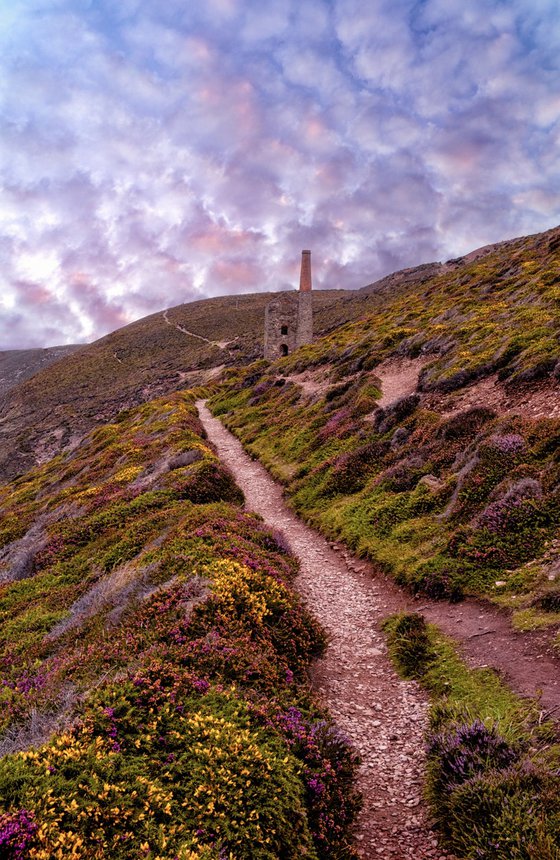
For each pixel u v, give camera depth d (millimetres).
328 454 23844
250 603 9258
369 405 26625
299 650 9180
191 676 6875
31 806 4574
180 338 178875
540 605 9047
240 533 14047
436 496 14789
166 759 5598
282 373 51562
